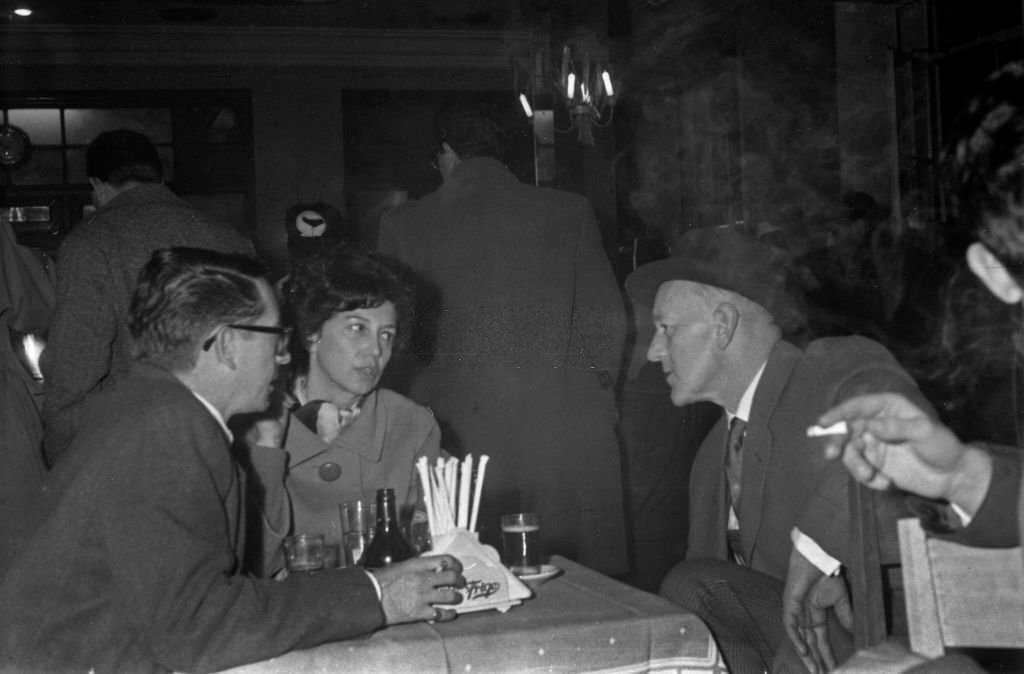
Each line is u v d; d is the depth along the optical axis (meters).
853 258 5.46
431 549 1.73
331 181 9.32
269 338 1.68
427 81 9.39
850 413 1.08
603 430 2.84
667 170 8.76
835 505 1.76
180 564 1.43
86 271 2.40
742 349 2.03
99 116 8.96
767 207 8.31
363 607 1.51
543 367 2.79
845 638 1.87
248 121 9.21
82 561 1.46
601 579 1.83
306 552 1.84
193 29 8.88
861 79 8.30
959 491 1.05
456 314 2.79
